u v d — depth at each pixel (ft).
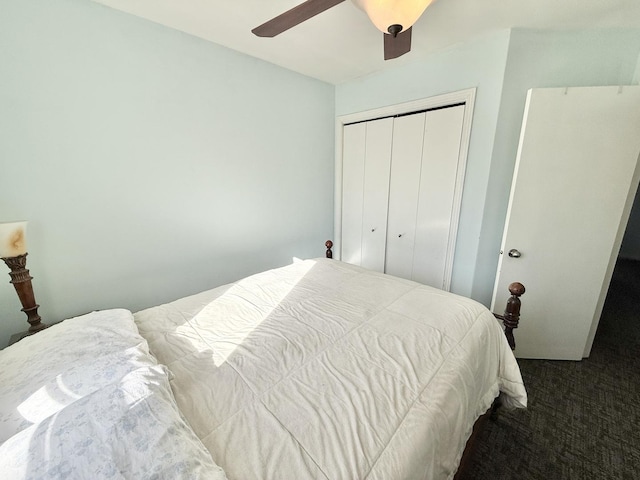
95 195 5.20
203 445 2.18
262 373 3.16
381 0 3.32
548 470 4.09
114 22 4.91
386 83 8.01
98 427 1.92
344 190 10.15
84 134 4.91
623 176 5.45
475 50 6.19
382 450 2.27
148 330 4.09
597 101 5.26
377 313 4.51
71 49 4.58
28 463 1.66
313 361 3.36
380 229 9.33
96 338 3.24
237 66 6.74
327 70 7.94
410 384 2.98
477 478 3.99
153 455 1.81
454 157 7.11
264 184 8.00
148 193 5.84
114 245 5.56
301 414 2.59
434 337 3.80
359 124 9.13
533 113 5.53
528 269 6.29
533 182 5.84
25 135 4.39
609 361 6.57
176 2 4.72
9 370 2.70
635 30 5.43
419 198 8.11
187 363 3.34
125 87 5.21
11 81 4.17
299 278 6.07
